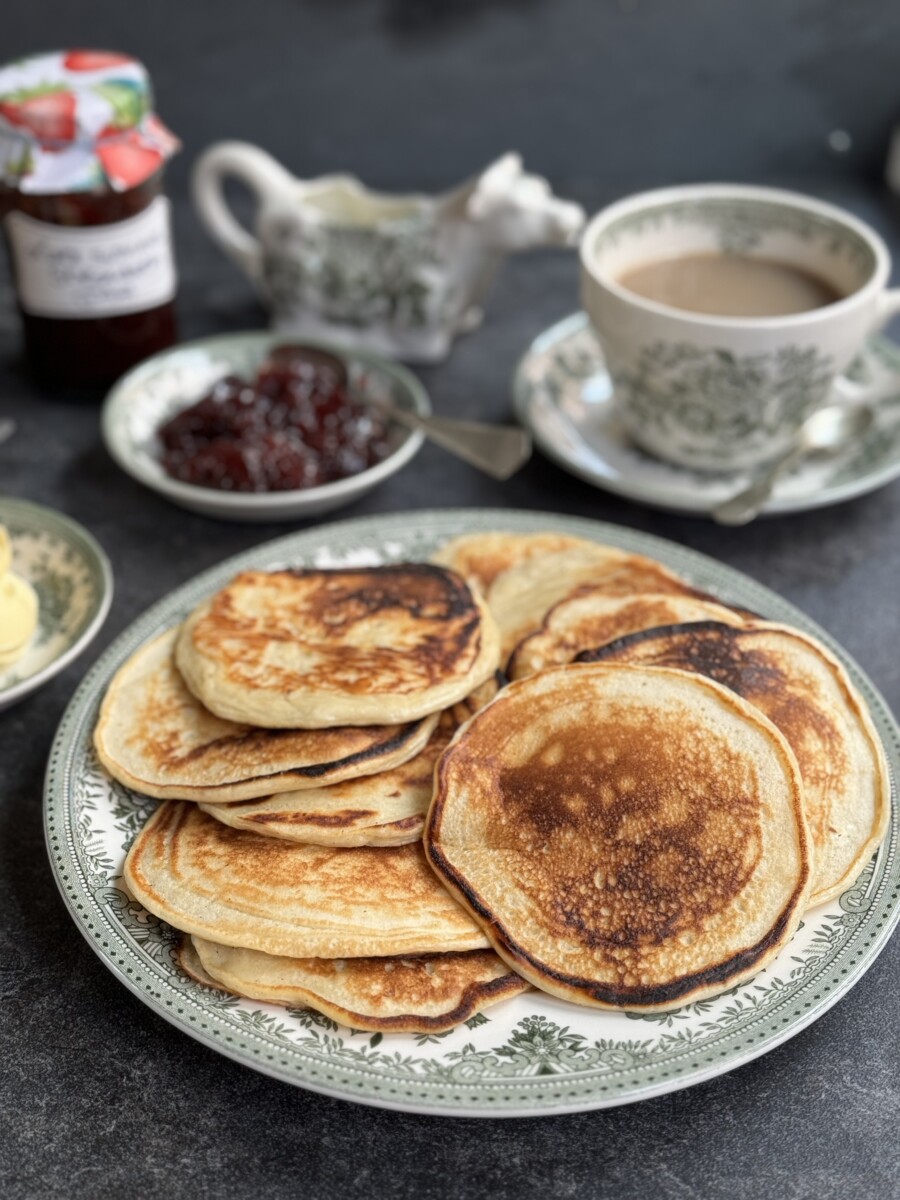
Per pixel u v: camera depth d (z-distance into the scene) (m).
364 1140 0.28
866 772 0.32
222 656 0.34
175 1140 0.28
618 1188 0.27
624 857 0.29
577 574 0.39
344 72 0.72
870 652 0.42
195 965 0.29
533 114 0.74
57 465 0.51
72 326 0.53
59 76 0.50
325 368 0.54
